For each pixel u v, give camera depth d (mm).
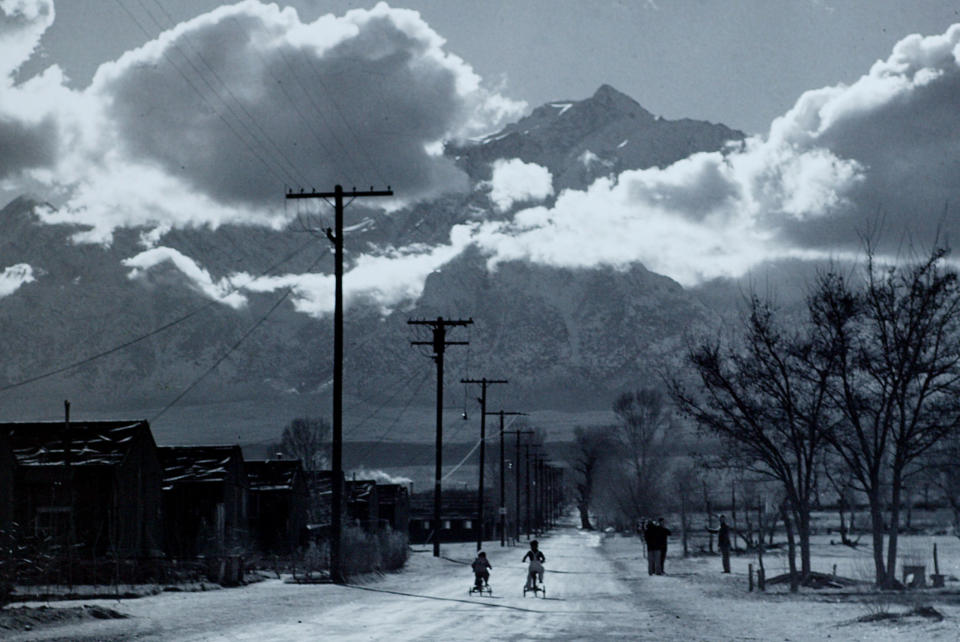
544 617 32812
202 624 28656
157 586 42781
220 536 58719
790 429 43500
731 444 43625
